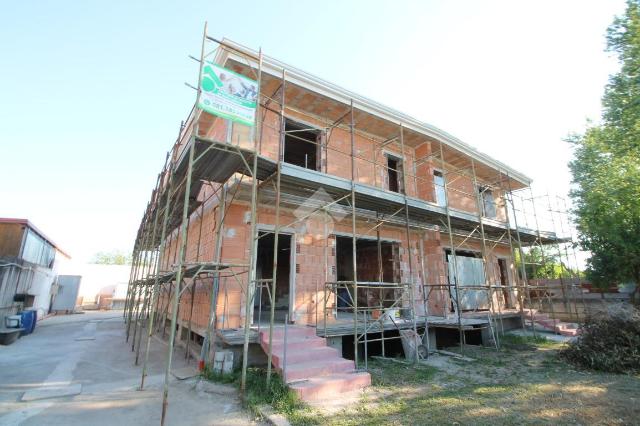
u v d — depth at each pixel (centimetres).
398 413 465
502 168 1442
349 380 566
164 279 845
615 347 713
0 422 436
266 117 903
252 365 680
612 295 1550
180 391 557
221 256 748
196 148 588
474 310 1253
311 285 876
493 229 1255
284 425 421
